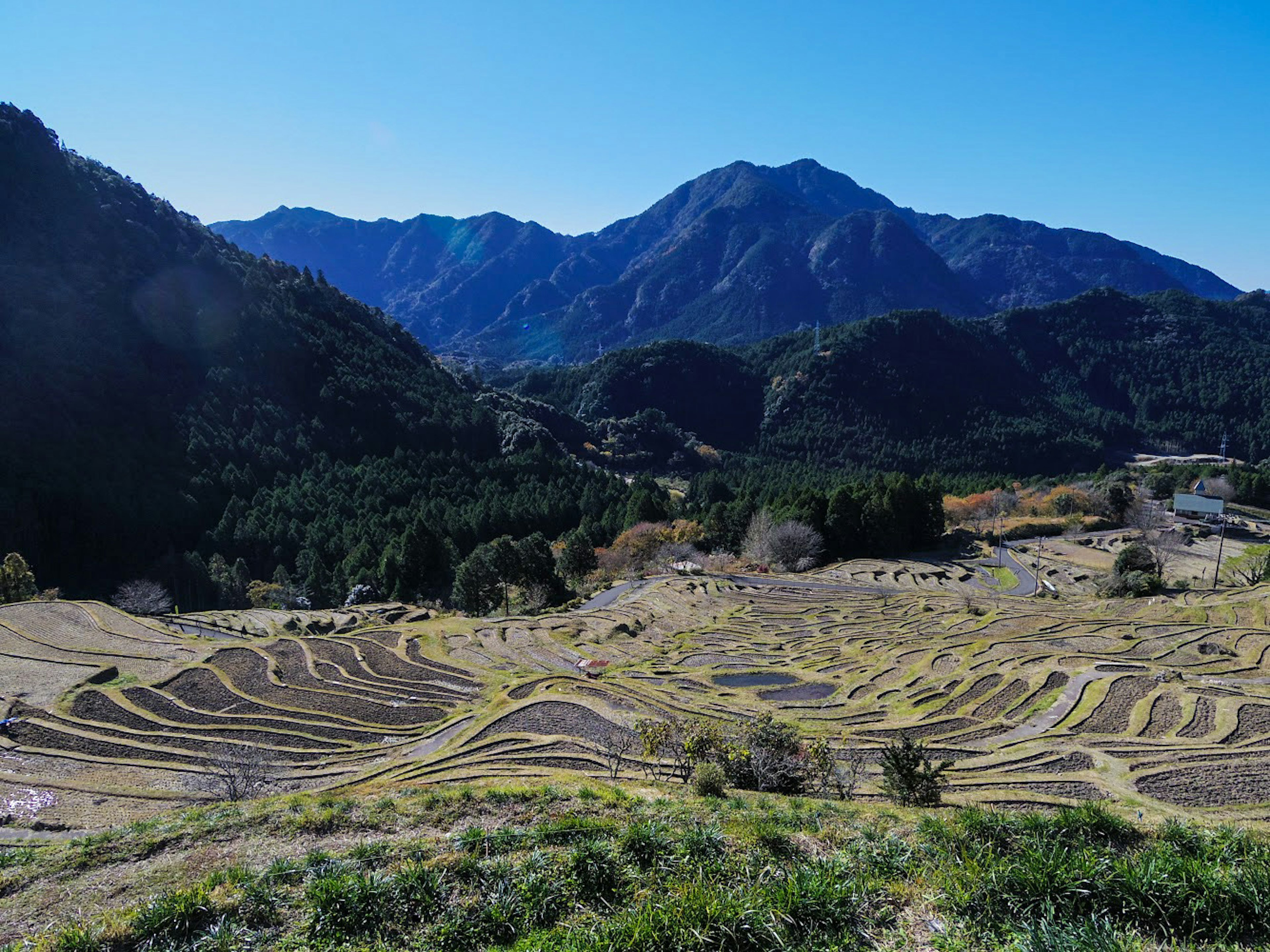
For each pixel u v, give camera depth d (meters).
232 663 50.53
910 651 54.97
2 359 116.75
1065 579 95.06
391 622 74.44
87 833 27.27
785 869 13.09
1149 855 11.97
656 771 29.58
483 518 120.62
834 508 115.44
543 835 15.16
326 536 113.38
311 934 11.99
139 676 46.88
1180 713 36.69
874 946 11.04
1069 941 9.76
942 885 12.30
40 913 14.09
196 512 116.19
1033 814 15.12
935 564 107.44
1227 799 26.36
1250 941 10.41
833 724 39.03
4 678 44.78
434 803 18.44
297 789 31.45
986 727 36.94
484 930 11.86
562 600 86.81
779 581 94.31
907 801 22.42
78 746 36.06
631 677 51.06
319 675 49.06
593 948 10.26
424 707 43.12
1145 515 124.75
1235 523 125.44
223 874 14.18
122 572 103.00
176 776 33.31
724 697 45.81
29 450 109.62
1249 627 57.19
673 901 11.27
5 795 30.23
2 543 95.44
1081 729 35.47
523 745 34.50
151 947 11.75
